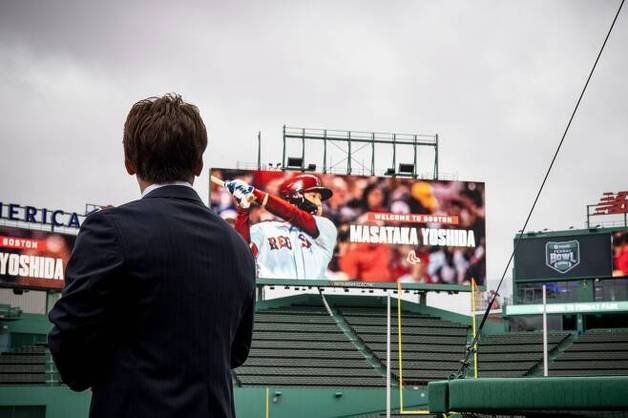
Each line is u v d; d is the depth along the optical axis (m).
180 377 2.97
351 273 47.53
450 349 48.03
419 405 42.69
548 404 10.17
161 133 3.25
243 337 3.44
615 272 48.59
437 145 50.59
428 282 48.28
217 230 3.24
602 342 47.41
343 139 49.59
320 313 49.72
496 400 10.52
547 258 50.28
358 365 45.88
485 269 48.97
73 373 3.02
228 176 47.09
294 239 47.12
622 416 10.24
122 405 2.93
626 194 49.81
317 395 41.38
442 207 49.06
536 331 48.97
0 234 44.75
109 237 2.99
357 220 48.06
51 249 46.38
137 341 2.98
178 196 3.24
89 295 2.91
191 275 3.06
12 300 46.94
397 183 48.84
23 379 41.69
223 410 3.04
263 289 49.56
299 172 47.88
